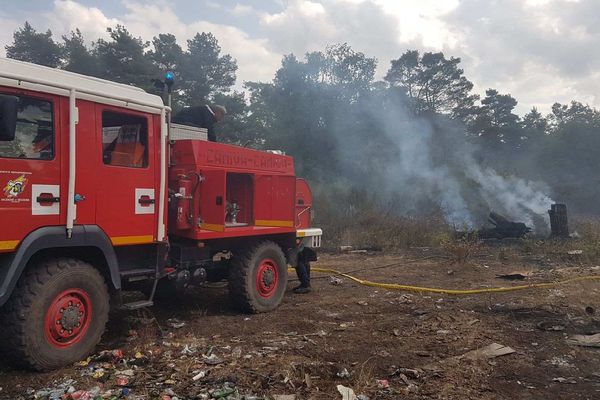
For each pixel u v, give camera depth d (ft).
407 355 17.42
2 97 13.76
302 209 28.66
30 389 14.08
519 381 15.31
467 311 23.76
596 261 38.96
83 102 16.61
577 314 22.94
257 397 13.48
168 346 17.95
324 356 17.15
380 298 26.96
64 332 15.75
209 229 20.98
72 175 15.96
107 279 17.62
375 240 50.85
